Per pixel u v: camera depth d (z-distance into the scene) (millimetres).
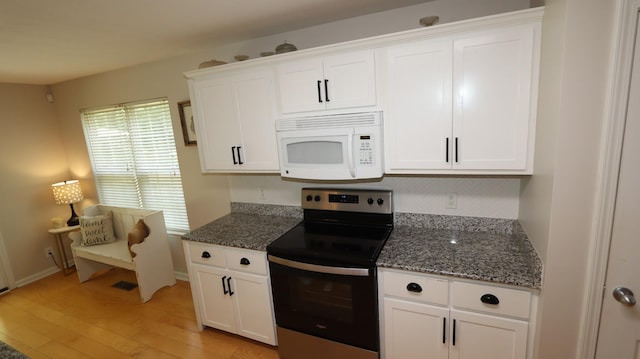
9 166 3537
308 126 1941
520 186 1861
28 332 2658
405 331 1729
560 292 1332
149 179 3428
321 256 1807
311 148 1981
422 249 1812
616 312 1265
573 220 1258
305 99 1953
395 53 1698
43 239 3824
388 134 1807
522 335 1479
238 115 2195
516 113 1536
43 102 3770
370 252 1798
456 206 2059
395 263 1661
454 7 1834
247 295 2188
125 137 3445
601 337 1306
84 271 3584
